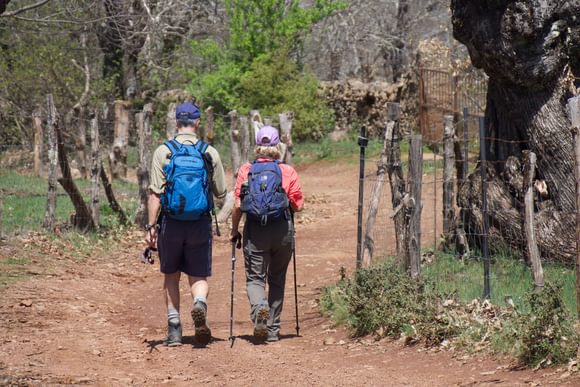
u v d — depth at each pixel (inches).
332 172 2310.5
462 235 906.7
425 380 525.7
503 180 888.3
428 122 2217.0
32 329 701.3
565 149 826.8
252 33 2827.3
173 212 620.1
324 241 1263.5
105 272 1034.7
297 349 649.0
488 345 575.5
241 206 647.1
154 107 2842.0
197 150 631.8
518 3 812.6
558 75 831.1
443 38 3457.2
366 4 3592.5
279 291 681.0
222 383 532.7
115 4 2431.1
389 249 998.4
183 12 2800.2
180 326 647.8
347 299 743.1
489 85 926.4
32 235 1170.6
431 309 643.5
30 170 2103.8
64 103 2410.2
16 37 2394.2
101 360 597.0
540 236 837.2
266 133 661.9
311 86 2783.0
